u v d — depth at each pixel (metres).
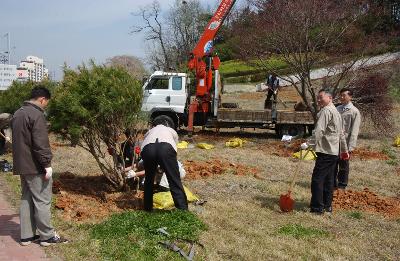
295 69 14.95
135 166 8.14
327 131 7.38
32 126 5.29
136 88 7.56
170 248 5.45
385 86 17.14
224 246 5.69
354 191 9.02
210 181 9.45
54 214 6.75
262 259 5.39
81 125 7.30
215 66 17.31
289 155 13.40
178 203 6.72
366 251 5.90
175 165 6.70
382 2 17.66
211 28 17.34
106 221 6.33
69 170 10.16
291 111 17.05
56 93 7.27
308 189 9.12
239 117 17.28
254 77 39.09
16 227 6.23
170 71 18.22
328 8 15.15
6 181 8.95
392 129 18.31
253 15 16.39
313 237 6.23
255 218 7.00
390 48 17.61
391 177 10.76
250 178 9.88
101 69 7.63
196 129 19.52
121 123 7.52
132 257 5.19
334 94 15.44
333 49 15.63
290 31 14.59
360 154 13.82
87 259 5.18
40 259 5.14
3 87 19.39
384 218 7.39
